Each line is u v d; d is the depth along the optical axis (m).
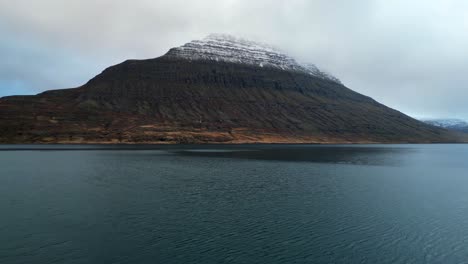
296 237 43.75
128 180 84.69
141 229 46.00
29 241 41.22
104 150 197.00
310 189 75.00
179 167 113.12
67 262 35.62
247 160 140.75
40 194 66.81
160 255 37.59
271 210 56.38
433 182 87.62
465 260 37.47
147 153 176.12
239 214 53.69
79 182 81.19
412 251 39.75
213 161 135.12
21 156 151.00
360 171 108.31
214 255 37.75
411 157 174.25
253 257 37.34
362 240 43.03
